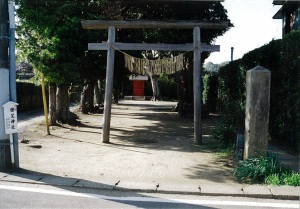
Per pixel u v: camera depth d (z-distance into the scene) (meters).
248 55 11.20
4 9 6.24
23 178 5.79
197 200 4.93
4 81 6.23
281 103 9.07
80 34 11.60
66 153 8.11
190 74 18.27
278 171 5.97
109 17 12.34
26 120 15.31
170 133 12.01
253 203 4.83
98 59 12.93
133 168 6.71
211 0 14.22
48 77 11.25
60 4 11.59
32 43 11.25
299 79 7.79
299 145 7.81
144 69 10.10
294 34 8.12
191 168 6.75
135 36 13.85
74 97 30.95
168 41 15.57
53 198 4.90
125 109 23.70
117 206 4.64
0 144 6.20
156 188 5.32
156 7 14.94
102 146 9.20
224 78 17.14
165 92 43.12
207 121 16.20
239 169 6.05
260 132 6.38
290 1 14.12
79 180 5.72
